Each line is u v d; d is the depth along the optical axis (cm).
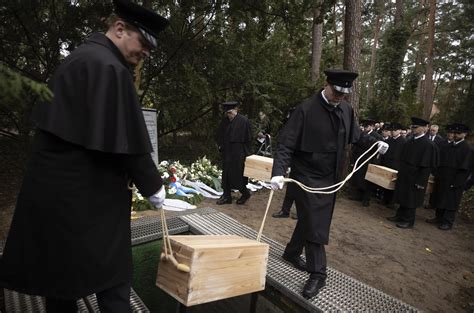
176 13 728
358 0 742
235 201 647
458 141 600
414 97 1814
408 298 345
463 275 413
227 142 600
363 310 230
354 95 765
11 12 501
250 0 691
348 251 455
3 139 707
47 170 131
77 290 135
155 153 496
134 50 151
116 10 147
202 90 799
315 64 1336
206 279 179
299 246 278
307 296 239
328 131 246
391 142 758
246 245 196
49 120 128
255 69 906
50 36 563
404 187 588
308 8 720
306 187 240
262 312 299
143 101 802
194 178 695
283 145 247
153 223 352
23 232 135
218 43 818
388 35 1531
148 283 316
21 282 136
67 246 132
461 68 2423
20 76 105
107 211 141
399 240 520
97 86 129
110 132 131
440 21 2409
